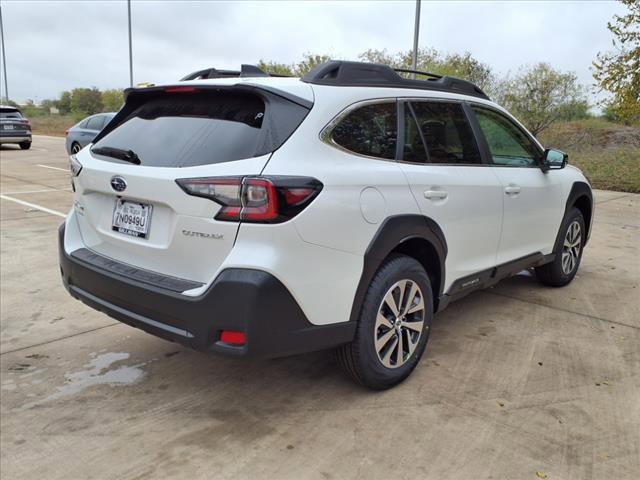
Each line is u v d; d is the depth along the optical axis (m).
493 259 4.03
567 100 19.23
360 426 2.88
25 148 22.06
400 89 3.38
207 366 3.59
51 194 10.58
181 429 2.88
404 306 3.23
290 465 2.57
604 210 9.53
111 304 2.98
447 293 3.61
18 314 4.45
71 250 3.29
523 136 4.45
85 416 3.00
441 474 2.50
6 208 9.01
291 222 2.52
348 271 2.80
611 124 19.64
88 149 3.38
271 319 2.52
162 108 3.18
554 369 3.53
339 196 2.72
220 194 2.52
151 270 2.87
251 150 2.61
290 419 2.96
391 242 3.00
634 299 4.90
